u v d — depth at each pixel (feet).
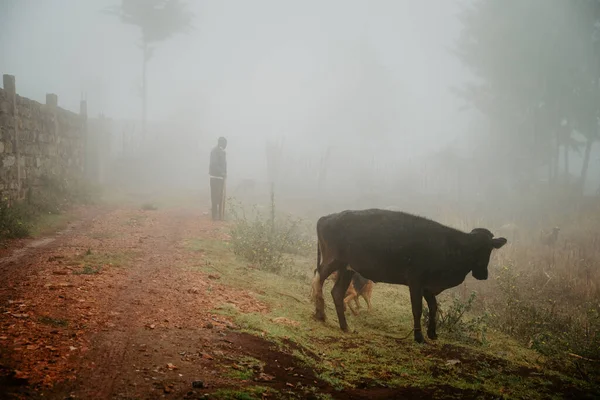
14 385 12.46
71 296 20.45
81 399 12.43
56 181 53.78
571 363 22.89
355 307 28.68
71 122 64.49
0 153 40.78
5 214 35.63
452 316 25.62
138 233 38.75
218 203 50.62
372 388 16.76
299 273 32.89
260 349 17.92
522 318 29.19
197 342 17.39
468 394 17.39
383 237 22.57
